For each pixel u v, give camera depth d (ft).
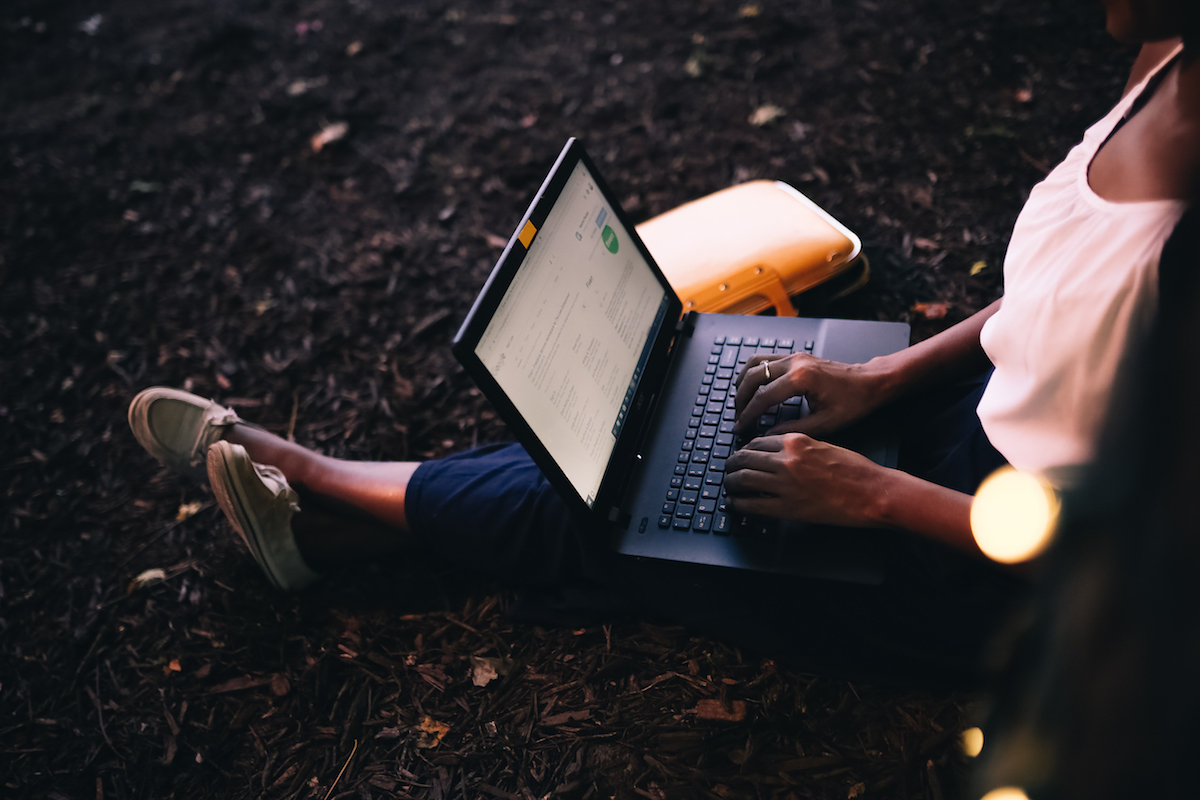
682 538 4.33
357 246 8.96
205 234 9.44
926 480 4.09
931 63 9.33
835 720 4.52
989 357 3.91
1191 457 2.06
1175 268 2.19
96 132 11.21
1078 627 2.23
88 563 6.31
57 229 9.79
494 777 4.63
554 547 4.94
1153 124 2.95
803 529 4.14
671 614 4.80
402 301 8.25
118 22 13.46
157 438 5.83
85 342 8.33
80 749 5.15
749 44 10.37
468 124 10.27
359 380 7.51
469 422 6.97
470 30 11.93
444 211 9.16
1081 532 2.40
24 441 7.42
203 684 5.38
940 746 4.34
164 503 6.70
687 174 8.84
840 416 4.36
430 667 5.21
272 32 12.62
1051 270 3.25
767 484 3.96
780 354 5.01
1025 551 3.43
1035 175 7.73
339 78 11.44
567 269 4.55
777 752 4.47
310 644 5.47
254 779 4.85
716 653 4.92
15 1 14.24
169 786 4.90
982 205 7.60
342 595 5.72
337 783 4.74
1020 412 3.44
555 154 9.53
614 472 4.53
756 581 4.40
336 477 5.49
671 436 4.82
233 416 5.76
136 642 5.70
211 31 12.78
